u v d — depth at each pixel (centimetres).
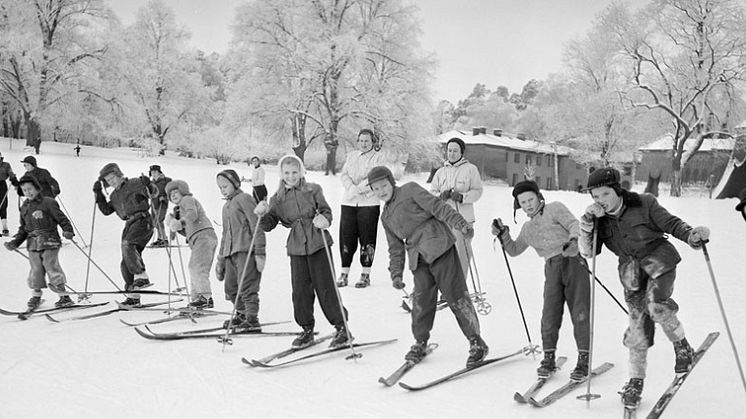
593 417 313
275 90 3222
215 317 559
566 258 371
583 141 3431
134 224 600
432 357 424
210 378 385
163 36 4159
